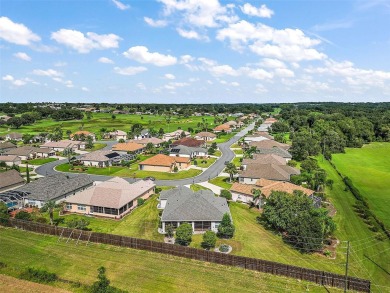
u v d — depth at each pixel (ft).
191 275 132.05
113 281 126.93
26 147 408.87
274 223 175.32
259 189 223.51
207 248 157.69
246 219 196.24
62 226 182.91
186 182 287.69
